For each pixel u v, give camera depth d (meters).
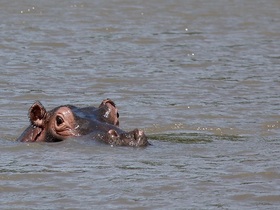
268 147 29.42
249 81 44.59
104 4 69.62
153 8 68.94
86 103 38.72
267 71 47.66
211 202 22.58
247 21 65.62
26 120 34.59
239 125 33.94
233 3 73.00
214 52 53.53
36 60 49.25
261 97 40.47
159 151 28.23
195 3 71.94
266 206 22.23
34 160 26.77
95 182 24.33
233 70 47.88
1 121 34.31
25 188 23.77
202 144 29.89
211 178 24.80
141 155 27.45
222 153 28.20
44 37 56.44
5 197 22.95
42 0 69.75
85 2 69.94
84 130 29.27
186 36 59.03
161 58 51.06
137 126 33.62
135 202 22.52
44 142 29.45
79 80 44.06
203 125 33.78
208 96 40.56
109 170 25.58
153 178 24.75
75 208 21.98
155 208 22.05
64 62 48.94
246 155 27.92
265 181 24.48
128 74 45.91
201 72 47.06
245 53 53.47
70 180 24.50
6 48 52.53
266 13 69.38
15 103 38.19
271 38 59.38
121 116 35.53
